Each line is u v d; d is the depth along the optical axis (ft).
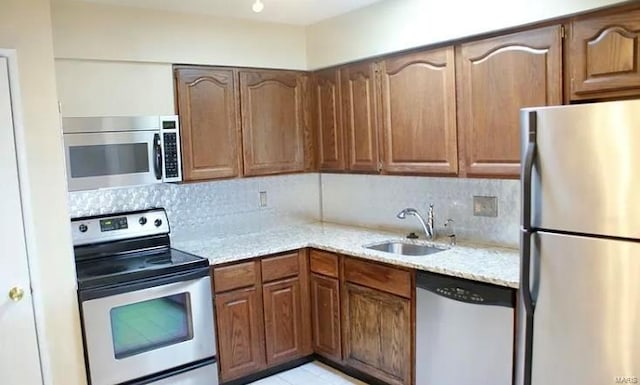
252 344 10.71
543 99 8.00
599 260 5.92
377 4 10.45
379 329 9.95
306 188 13.84
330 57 11.76
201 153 10.89
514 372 7.73
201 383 9.95
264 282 10.82
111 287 8.77
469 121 9.12
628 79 6.97
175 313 9.54
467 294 8.20
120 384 8.97
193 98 10.71
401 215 11.16
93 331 8.64
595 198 5.89
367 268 10.03
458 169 9.42
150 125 10.05
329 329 11.18
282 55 12.01
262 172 11.90
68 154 9.15
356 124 11.44
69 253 8.46
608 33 7.13
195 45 10.65
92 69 9.47
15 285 7.95
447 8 9.16
